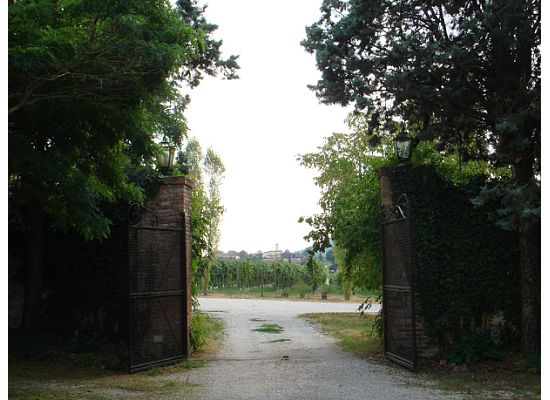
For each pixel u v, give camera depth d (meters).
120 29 6.01
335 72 8.95
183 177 10.16
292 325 16.80
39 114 7.35
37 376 8.20
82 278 10.15
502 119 7.70
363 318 18.64
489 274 9.16
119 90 6.93
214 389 7.48
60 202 8.16
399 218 9.27
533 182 7.54
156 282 9.48
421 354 9.02
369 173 11.84
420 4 8.83
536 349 8.50
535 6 7.82
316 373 8.59
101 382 7.92
